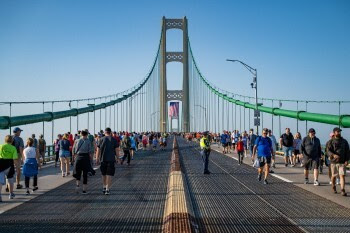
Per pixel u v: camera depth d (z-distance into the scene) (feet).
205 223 27.40
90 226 26.58
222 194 39.32
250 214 30.09
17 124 77.00
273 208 32.17
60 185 46.70
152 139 143.33
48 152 90.48
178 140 268.62
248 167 69.31
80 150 40.52
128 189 42.96
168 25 362.33
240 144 75.56
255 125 98.43
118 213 30.55
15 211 31.40
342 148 37.91
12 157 36.70
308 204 33.68
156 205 33.78
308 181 47.98
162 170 64.54
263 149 47.57
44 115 90.58
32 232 25.07
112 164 39.52
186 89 365.40
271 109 108.68
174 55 363.97
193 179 51.96
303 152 45.50
